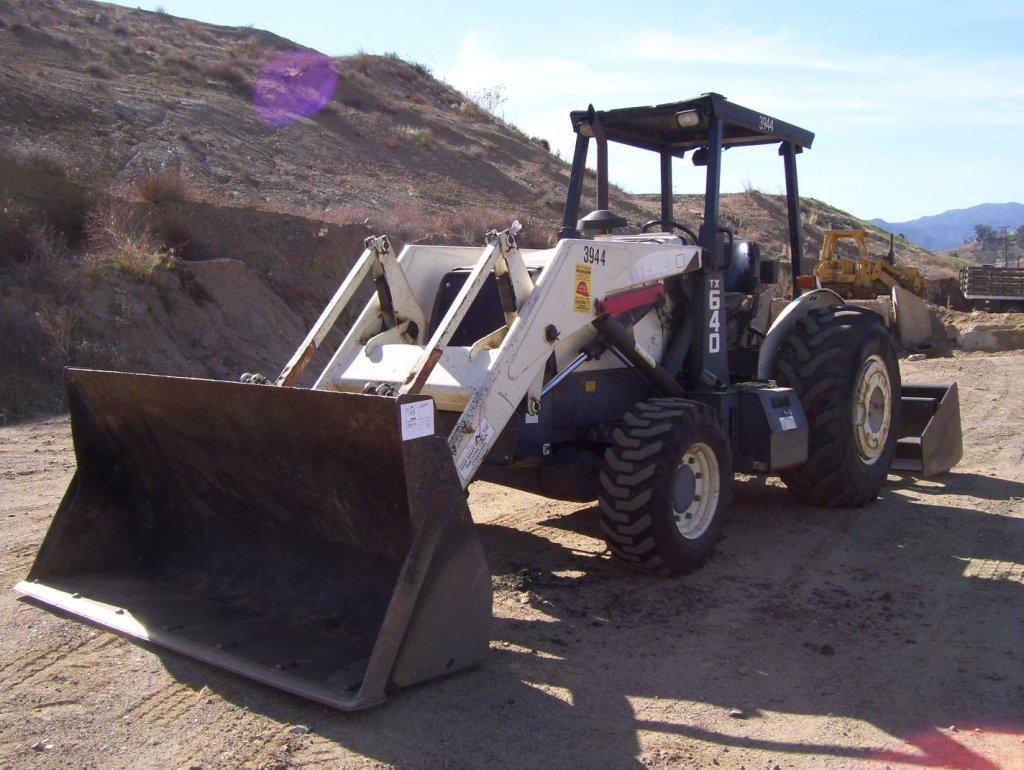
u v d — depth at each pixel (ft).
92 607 16.29
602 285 19.44
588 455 19.65
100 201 49.55
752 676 14.65
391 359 18.83
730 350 25.52
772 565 20.11
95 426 17.81
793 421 22.29
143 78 99.55
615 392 21.02
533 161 126.11
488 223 77.71
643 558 18.31
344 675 13.39
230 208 53.57
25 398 36.32
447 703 13.43
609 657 15.24
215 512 17.57
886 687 14.34
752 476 28.60
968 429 35.99
